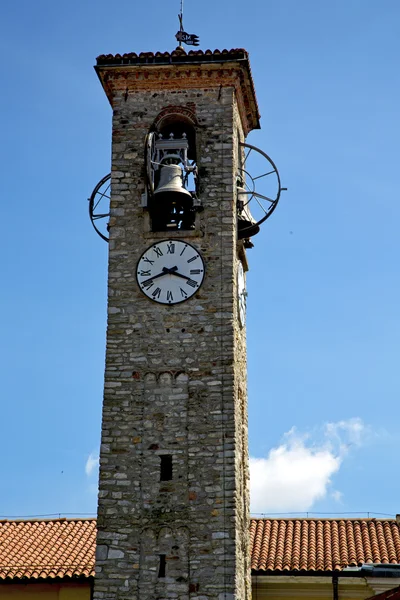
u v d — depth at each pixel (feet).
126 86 147.84
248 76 148.97
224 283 138.62
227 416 133.39
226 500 130.21
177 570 128.26
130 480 132.26
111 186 143.95
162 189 140.36
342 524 163.43
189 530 129.59
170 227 146.00
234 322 137.69
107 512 131.13
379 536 159.12
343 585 149.79
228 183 142.82
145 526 130.31
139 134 146.00
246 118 156.15
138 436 133.80
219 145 144.46
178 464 132.26
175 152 144.77
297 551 154.92
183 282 139.03
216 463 131.75
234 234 141.28
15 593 150.92
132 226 142.10
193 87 147.23
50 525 165.78
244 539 138.10
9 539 161.48
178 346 136.87
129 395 135.64
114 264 140.77
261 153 147.43
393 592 114.52
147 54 146.92
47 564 152.87
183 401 134.62
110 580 128.57
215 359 135.85
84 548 157.07
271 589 150.61
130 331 138.00
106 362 136.87
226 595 126.62
